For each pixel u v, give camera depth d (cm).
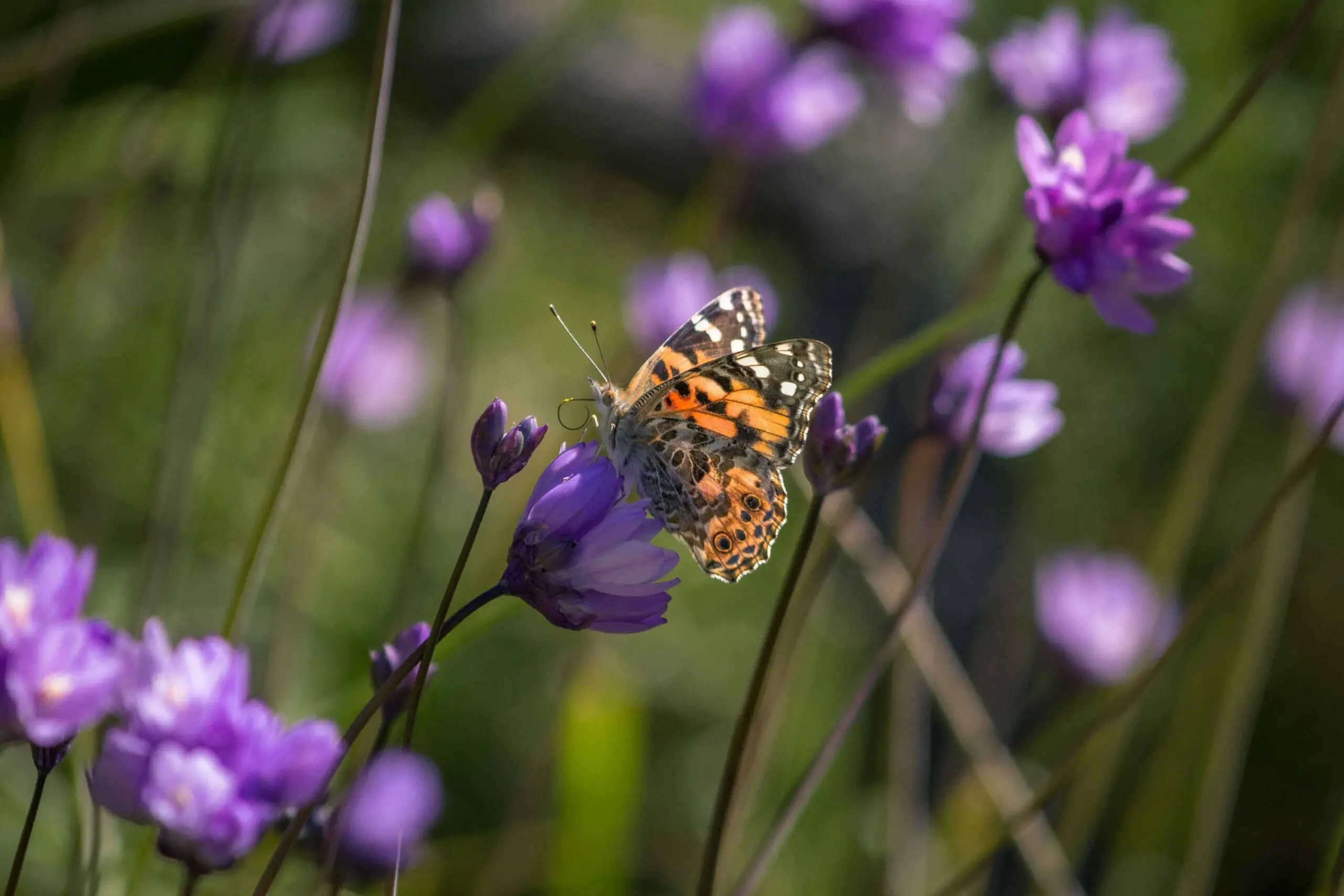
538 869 59
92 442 60
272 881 45
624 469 52
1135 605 60
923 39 62
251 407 64
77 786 48
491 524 68
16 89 63
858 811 63
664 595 46
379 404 59
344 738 45
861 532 54
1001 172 70
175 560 56
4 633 44
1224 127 51
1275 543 57
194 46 63
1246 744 73
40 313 60
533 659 67
